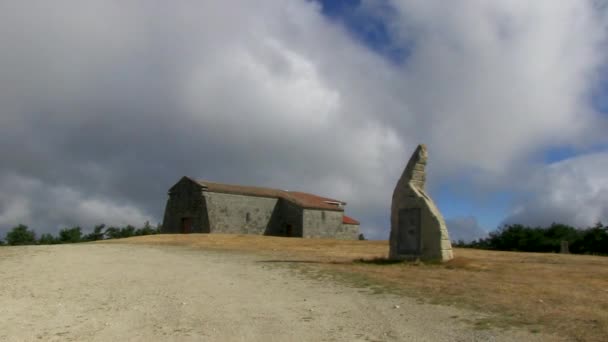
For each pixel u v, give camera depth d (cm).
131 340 919
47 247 2856
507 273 1706
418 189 2092
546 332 905
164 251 2744
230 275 1720
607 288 1371
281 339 906
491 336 891
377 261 2092
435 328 955
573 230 4994
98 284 1523
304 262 2127
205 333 955
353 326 988
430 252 1986
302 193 6544
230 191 5541
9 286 1478
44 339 932
